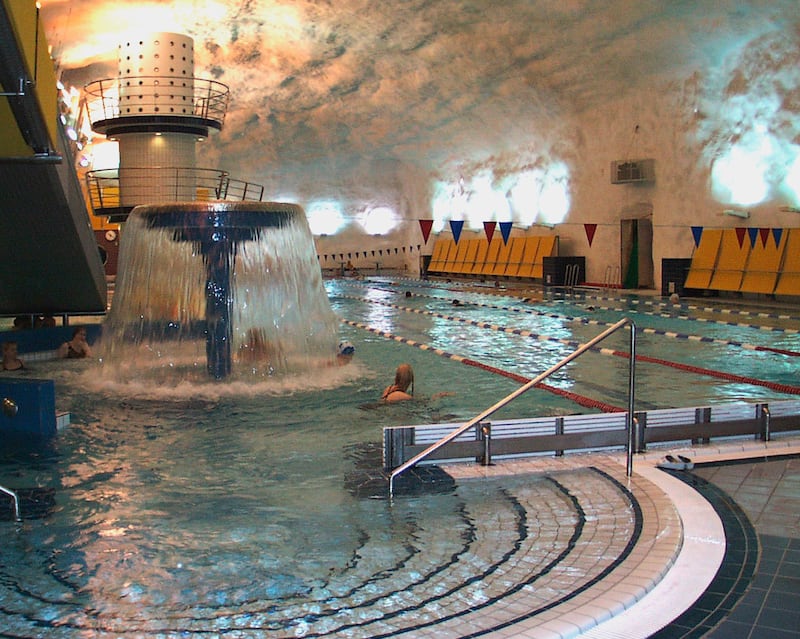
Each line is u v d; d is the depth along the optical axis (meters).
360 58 23.12
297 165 30.97
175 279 8.65
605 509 4.10
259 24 21.44
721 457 5.02
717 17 15.63
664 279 18.44
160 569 3.52
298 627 2.90
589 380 8.59
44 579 3.43
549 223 23.62
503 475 4.75
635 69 18.55
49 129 6.44
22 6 5.47
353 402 7.42
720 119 17.16
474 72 21.66
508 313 15.75
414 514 4.15
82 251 9.74
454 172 28.92
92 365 9.67
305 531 3.96
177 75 12.97
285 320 8.96
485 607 2.98
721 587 3.08
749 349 10.74
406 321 14.57
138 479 4.98
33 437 6.12
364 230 33.06
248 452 5.61
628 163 19.58
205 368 8.62
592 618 2.79
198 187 14.09
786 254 15.87
